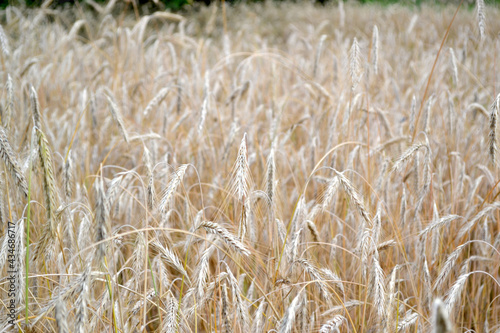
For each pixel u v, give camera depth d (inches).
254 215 122.4
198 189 158.4
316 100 210.2
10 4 339.3
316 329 95.1
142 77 252.4
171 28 332.5
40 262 101.0
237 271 111.2
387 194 137.3
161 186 138.5
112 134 197.3
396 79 271.4
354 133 166.2
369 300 102.1
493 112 103.1
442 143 175.6
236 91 182.7
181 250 129.6
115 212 132.3
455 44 351.6
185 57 309.3
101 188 72.7
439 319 47.9
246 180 94.5
